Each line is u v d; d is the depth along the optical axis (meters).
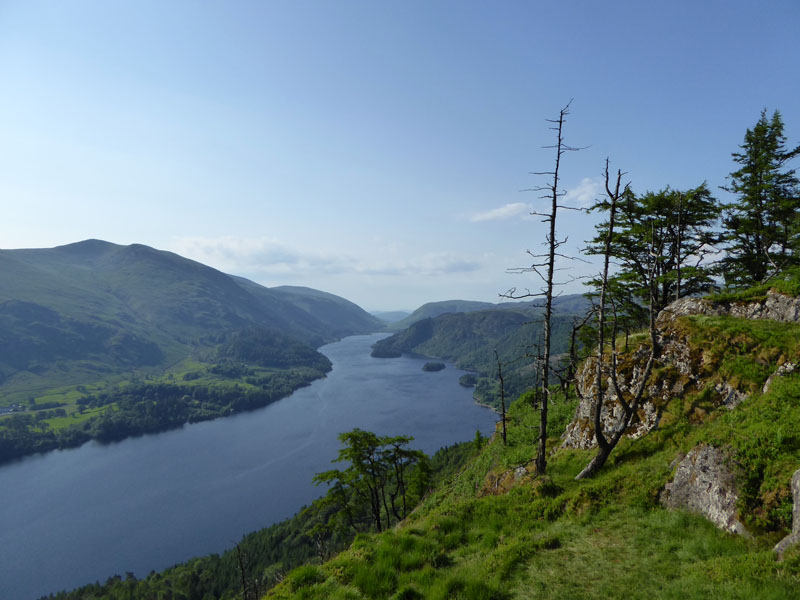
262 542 128.25
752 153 31.20
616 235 28.73
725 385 16.73
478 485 27.38
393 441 47.19
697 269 27.52
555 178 18.25
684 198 27.72
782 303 19.14
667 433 16.83
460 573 11.58
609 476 15.82
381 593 10.94
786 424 11.97
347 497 46.94
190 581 111.88
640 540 11.79
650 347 21.20
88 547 143.12
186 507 166.62
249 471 198.00
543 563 11.52
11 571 131.38
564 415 29.31
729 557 9.55
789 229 28.92
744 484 11.12
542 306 19.81
